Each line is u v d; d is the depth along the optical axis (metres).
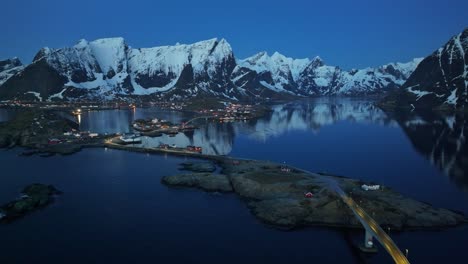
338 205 140.12
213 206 154.12
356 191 155.88
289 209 140.38
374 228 112.25
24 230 132.88
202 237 126.69
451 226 130.88
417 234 125.81
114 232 130.88
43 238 126.75
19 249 119.38
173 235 128.25
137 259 112.94
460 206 151.12
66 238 126.56
